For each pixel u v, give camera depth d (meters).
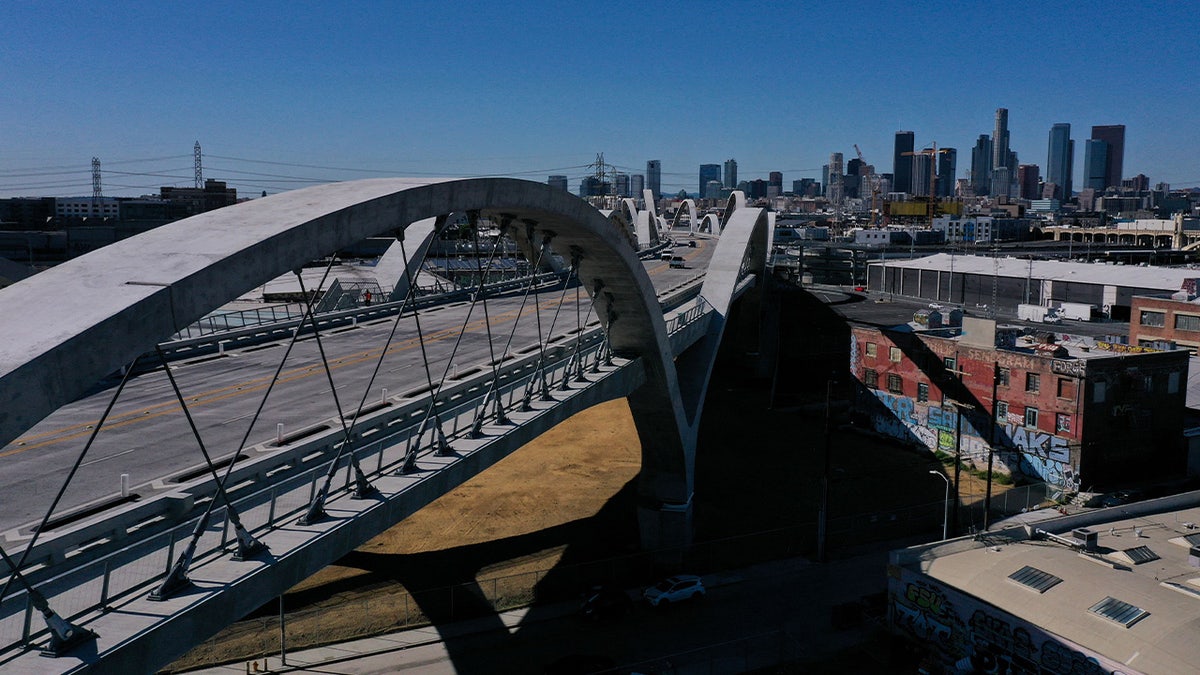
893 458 60.41
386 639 34.25
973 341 59.25
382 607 36.75
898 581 34.56
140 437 30.41
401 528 45.84
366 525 20.78
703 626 36.00
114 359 13.88
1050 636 28.59
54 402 12.89
